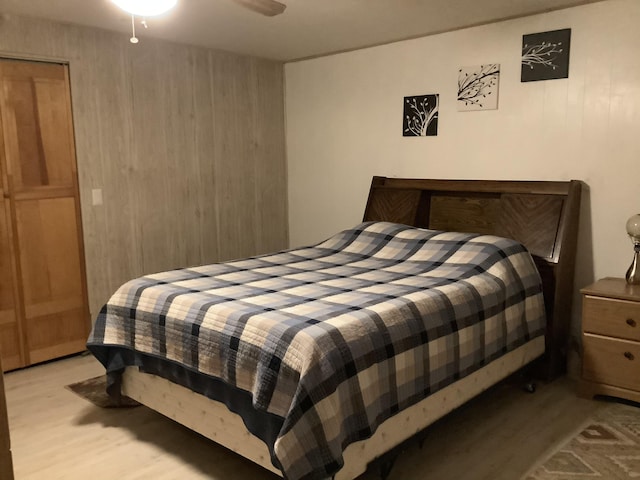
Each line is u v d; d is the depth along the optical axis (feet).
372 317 7.33
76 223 12.50
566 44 10.93
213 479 7.67
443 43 12.82
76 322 12.67
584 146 10.99
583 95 10.89
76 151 12.34
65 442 8.70
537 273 10.53
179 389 8.34
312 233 16.51
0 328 11.51
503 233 11.51
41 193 11.88
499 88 12.04
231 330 7.32
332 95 15.33
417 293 8.45
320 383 6.35
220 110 15.02
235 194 15.64
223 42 13.78
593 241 11.07
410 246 11.46
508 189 11.83
